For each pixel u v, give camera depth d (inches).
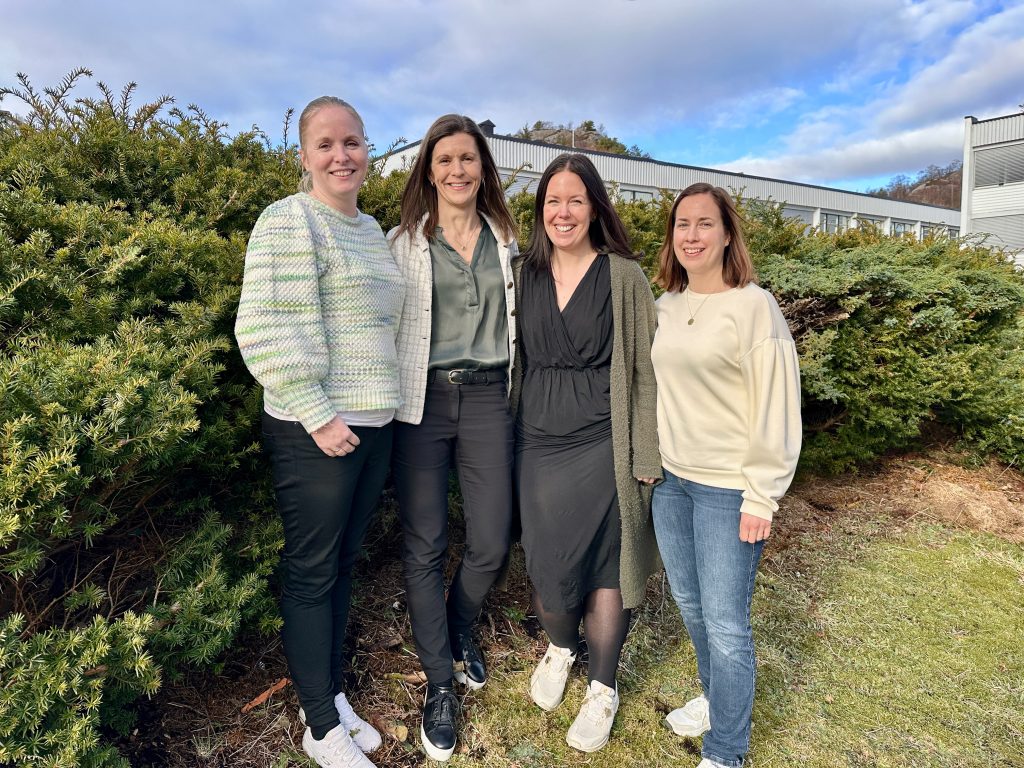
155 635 66.7
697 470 76.8
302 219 68.4
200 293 85.2
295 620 74.4
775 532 154.3
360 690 91.5
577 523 84.1
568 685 97.1
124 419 56.7
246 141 123.8
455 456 87.1
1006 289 189.6
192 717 81.0
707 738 79.5
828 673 103.9
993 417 192.4
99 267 77.8
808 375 167.2
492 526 85.6
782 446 70.3
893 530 159.0
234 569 81.4
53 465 51.9
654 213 182.1
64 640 54.4
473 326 83.9
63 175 94.7
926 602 126.5
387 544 120.5
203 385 73.2
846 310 169.6
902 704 97.3
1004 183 1081.4
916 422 180.5
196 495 86.8
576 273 85.7
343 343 70.8
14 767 50.1
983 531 160.1
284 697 86.6
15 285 66.5
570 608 86.0
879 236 228.4
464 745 85.1
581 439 84.4
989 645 112.7
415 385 81.4
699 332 74.9
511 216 89.1
